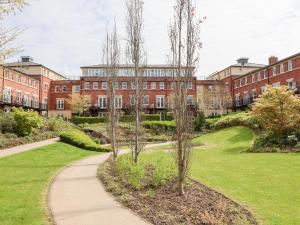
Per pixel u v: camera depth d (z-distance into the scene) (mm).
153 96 59312
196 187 10766
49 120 33531
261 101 23219
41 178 12555
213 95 54531
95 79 59656
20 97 51562
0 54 9695
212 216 7590
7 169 14625
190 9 9594
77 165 16797
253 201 9070
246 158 17875
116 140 18516
